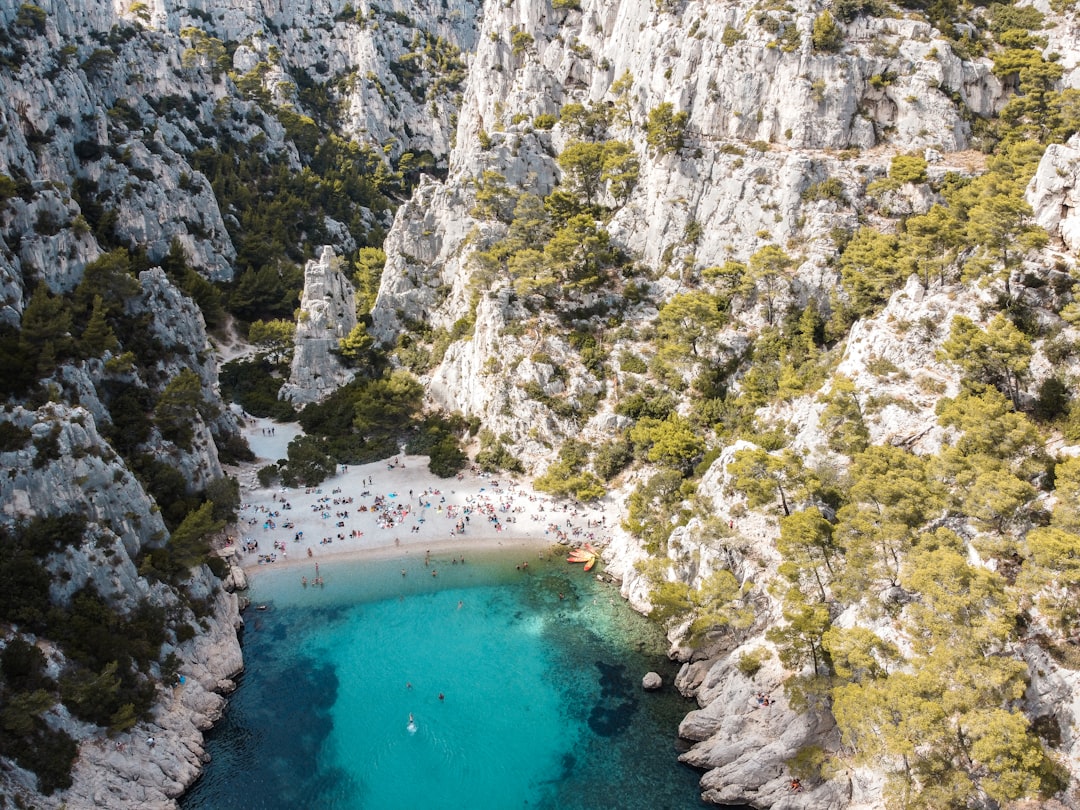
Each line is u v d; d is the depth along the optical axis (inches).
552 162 5374.0
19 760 1932.8
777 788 2124.8
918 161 3998.5
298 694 2628.0
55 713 2057.1
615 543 3464.6
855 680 2156.7
